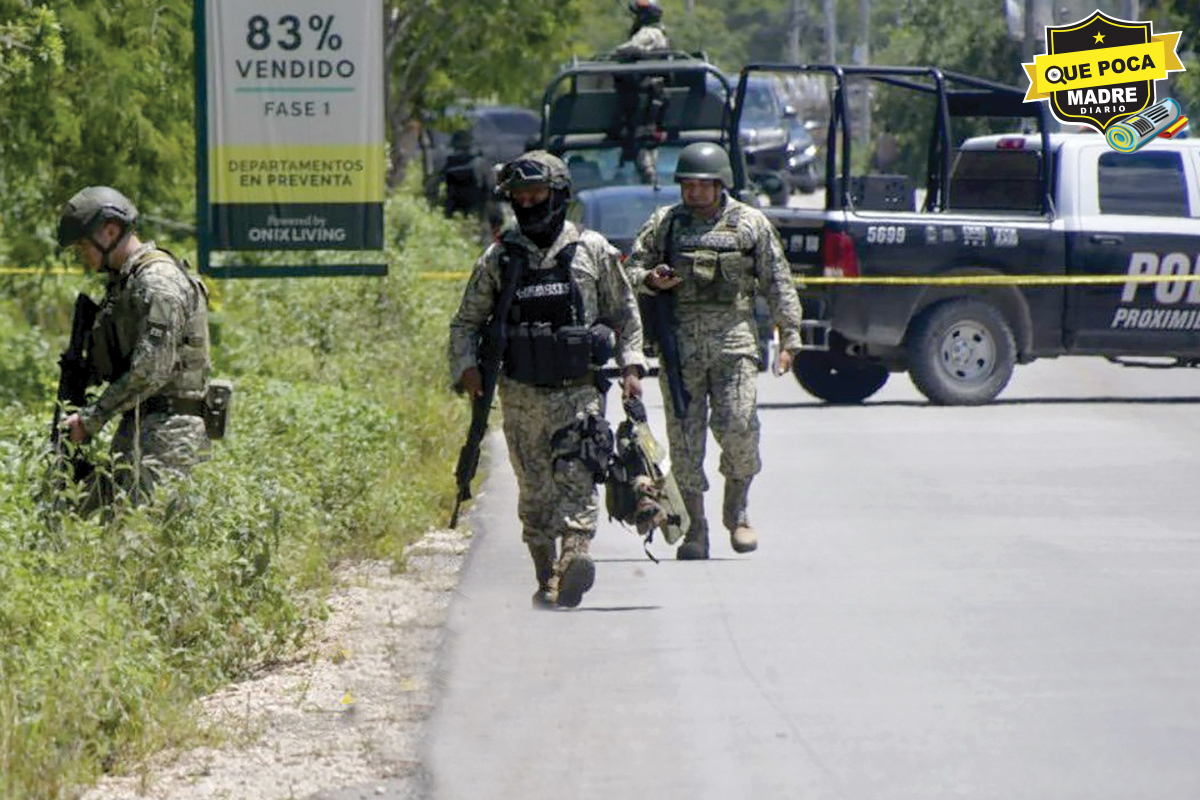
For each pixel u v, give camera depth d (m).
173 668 30.08
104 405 32.91
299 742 27.27
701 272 39.62
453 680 30.33
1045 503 47.19
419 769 25.75
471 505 47.66
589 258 34.25
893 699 28.83
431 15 119.38
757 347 40.34
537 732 27.39
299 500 36.69
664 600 36.09
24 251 62.88
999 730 27.08
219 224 50.94
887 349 67.88
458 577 38.91
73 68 56.38
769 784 24.86
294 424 45.75
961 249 67.69
